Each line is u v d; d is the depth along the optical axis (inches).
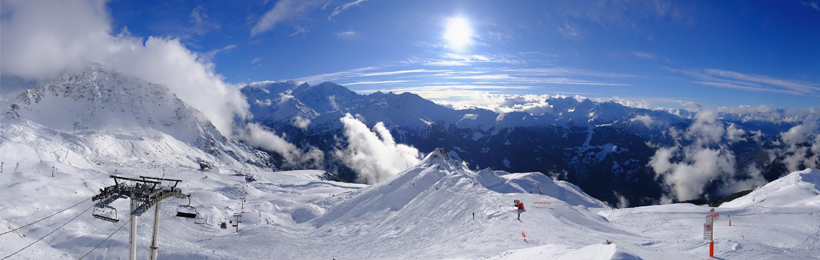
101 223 2778.1
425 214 3068.4
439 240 2416.3
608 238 1923.0
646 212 3245.6
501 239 2021.4
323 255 2455.7
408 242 2524.6
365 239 2760.8
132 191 864.9
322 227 3319.4
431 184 3941.9
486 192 3380.9
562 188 5152.6
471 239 2209.6
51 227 2546.8
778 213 2736.2
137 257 2206.0
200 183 5315.0
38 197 3166.8
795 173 4284.0
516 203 2787.9
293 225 3467.0
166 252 2253.9
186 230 2864.2
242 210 3676.2
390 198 3693.4
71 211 3006.9
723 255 1341.0
